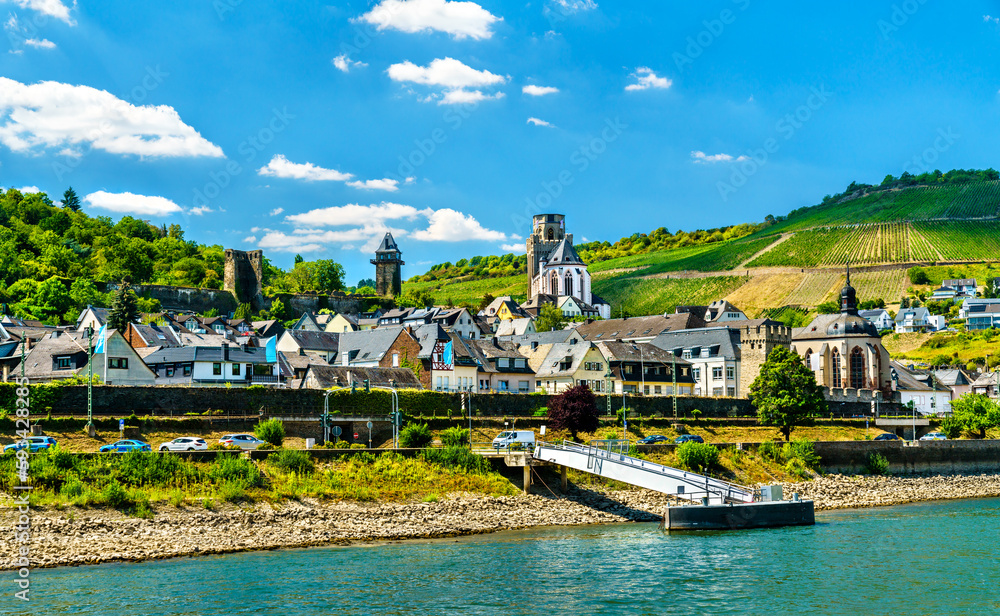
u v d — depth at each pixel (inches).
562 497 3543.3
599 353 5836.6
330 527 2987.2
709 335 6422.2
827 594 2217.0
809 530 3097.9
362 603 2132.1
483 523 3189.0
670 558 2608.3
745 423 5064.0
